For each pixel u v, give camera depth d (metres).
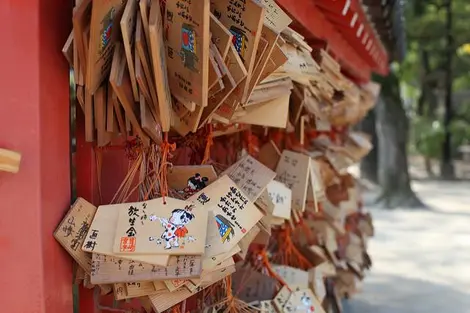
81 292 1.70
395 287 5.71
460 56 16.70
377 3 3.69
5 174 1.37
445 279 6.06
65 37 1.49
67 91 1.52
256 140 2.78
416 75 16.42
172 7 1.35
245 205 1.69
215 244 1.59
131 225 1.51
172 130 1.92
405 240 8.39
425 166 20.25
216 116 1.71
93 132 1.56
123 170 1.91
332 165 3.47
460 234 8.88
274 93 1.90
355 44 4.19
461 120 18.72
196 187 1.77
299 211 2.56
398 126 11.96
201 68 1.35
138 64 1.36
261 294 2.37
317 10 2.97
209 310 1.97
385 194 12.20
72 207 1.51
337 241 4.11
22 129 1.38
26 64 1.38
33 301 1.40
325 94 2.62
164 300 1.57
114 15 1.37
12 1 1.36
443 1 13.23
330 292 3.83
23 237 1.39
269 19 1.72
